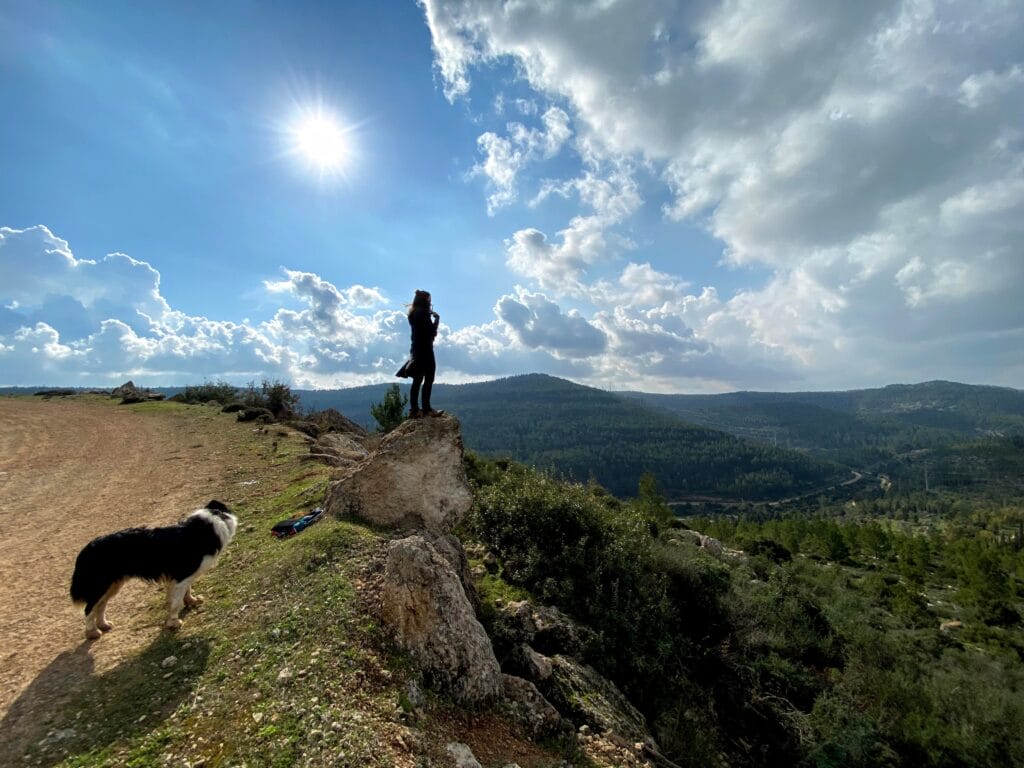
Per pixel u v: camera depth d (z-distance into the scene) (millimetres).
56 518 12219
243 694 5293
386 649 6141
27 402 36594
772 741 10680
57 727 4934
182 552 6844
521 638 8742
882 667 14453
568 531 12680
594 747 6582
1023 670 17375
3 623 7156
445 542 9250
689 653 11719
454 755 5000
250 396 36625
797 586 19969
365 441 26703
